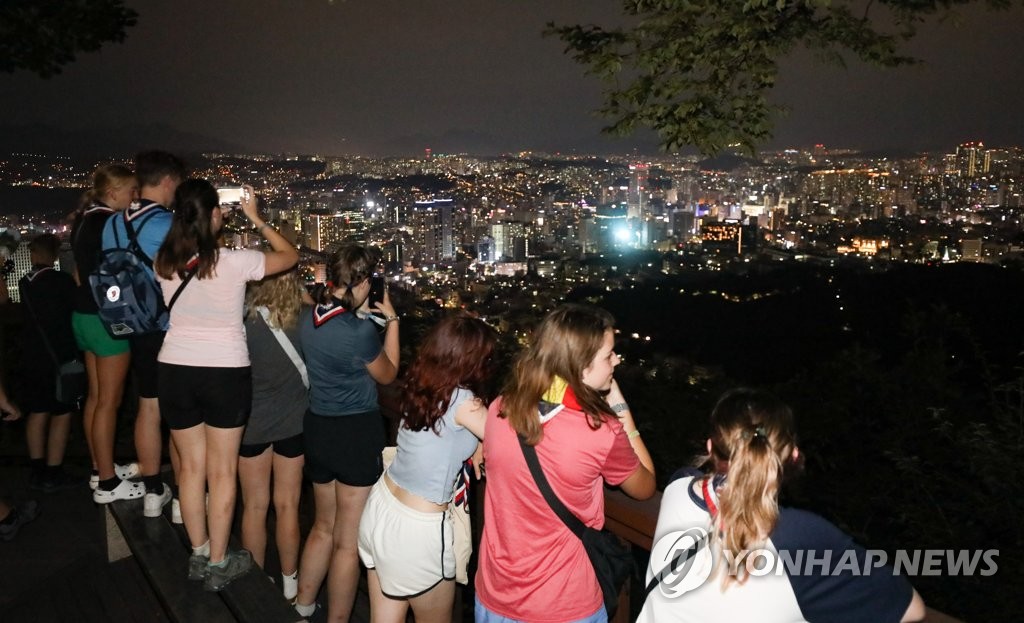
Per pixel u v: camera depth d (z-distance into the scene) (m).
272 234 2.65
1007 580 3.32
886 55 3.84
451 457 2.17
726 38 3.92
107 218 3.00
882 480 4.87
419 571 2.21
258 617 2.38
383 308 2.65
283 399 2.86
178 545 2.86
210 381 2.51
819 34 3.93
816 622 1.43
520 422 1.79
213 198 2.50
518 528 1.84
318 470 2.67
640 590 2.62
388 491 2.26
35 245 3.80
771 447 1.42
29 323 3.86
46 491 4.03
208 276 2.47
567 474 1.78
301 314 2.75
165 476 3.66
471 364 2.14
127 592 3.08
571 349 1.77
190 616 2.42
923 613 1.43
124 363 3.21
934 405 4.93
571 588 1.82
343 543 2.68
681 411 5.39
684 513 1.55
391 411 3.21
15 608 2.96
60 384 3.81
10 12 5.56
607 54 3.99
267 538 3.62
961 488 3.74
